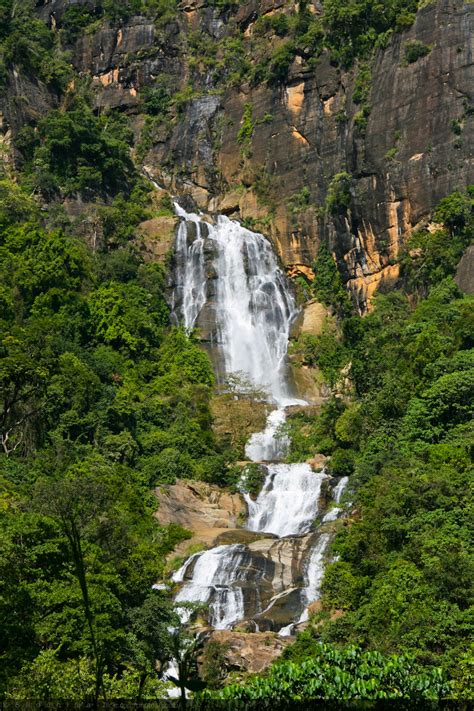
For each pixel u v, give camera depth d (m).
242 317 99.19
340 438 72.56
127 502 63.97
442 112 96.88
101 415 72.25
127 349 85.56
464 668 38.59
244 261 102.50
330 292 101.38
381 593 47.59
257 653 47.94
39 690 29.03
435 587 45.56
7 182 97.94
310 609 53.75
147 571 48.12
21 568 39.38
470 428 63.16
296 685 25.22
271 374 95.75
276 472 73.31
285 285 103.62
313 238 104.38
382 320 88.44
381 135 100.12
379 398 70.94
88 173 103.06
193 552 62.59
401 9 104.56
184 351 88.88
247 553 60.06
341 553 55.22
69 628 39.22
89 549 44.88
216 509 69.88
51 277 84.94
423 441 64.69
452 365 69.69
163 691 38.59
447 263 90.44
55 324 80.69
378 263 97.69
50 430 69.38
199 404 81.44
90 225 99.44
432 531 51.69
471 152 94.62
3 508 47.56
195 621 54.81
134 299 92.62
